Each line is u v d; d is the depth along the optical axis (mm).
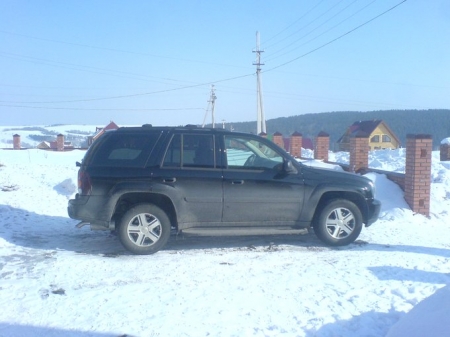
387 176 12930
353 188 8320
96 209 7688
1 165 18609
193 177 7828
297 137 27359
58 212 11523
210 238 8961
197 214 7895
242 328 5047
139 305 5637
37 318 5273
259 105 41969
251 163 8141
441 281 6508
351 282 6457
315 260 7523
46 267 7047
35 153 29891
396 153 24281
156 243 7770
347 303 5734
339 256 7762
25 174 16875
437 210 11766
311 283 6426
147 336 4855
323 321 5219
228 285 6332
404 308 5559
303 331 4988
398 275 6746
